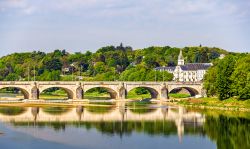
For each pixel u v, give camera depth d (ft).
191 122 506.07
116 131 436.76
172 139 391.86
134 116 573.74
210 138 395.96
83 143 369.91
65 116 566.36
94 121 516.32
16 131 428.56
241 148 349.41
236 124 484.74
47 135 407.03
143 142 376.89
